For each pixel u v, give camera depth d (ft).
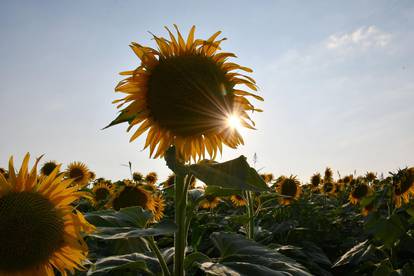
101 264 1.97
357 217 6.32
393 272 3.17
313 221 6.12
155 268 2.09
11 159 1.64
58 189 1.69
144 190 4.14
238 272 1.63
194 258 1.86
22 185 1.64
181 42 2.00
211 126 1.94
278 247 3.49
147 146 1.93
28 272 1.61
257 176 1.53
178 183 1.91
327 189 8.93
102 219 1.86
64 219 1.65
